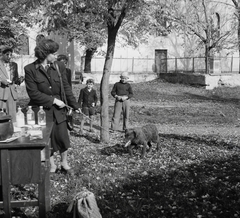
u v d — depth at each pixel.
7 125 4.02
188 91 25.58
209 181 6.00
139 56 34.94
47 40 5.69
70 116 6.07
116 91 11.85
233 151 8.81
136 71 34.81
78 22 9.45
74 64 31.94
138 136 7.46
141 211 4.71
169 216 4.62
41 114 5.40
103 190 5.45
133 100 21.56
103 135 9.71
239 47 29.16
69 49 31.66
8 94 8.77
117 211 4.64
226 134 12.00
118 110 11.88
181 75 29.98
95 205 4.07
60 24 8.79
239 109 18.41
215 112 17.31
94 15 8.98
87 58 29.06
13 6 8.89
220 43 29.94
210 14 31.44
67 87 6.06
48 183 4.39
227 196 5.32
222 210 4.84
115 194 5.30
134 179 6.07
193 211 4.75
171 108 18.47
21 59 30.30
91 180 5.88
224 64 36.53
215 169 6.87
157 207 4.82
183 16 24.41
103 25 9.59
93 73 28.67
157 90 25.89
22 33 17.62
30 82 5.66
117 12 9.59
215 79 27.20
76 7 8.44
